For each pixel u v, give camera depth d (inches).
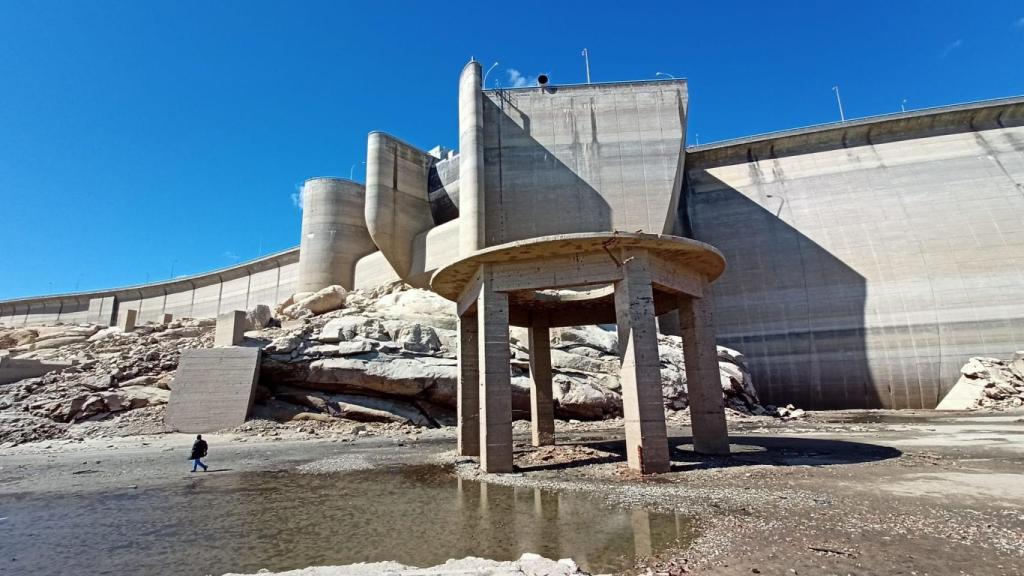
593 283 555.5
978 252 1899.6
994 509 348.5
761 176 2273.6
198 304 3016.7
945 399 1764.3
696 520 334.3
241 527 360.8
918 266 1942.7
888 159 2158.0
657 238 533.6
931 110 2140.7
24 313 3289.9
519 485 476.4
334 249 2138.3
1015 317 1777.8
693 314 652.1
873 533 297.7
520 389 1269.7
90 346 1542.8
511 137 1753.2
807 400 1920.5
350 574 233.1
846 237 2063.2
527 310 816.9
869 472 501.7
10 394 1120.8
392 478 540.7
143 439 959.6
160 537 341.4
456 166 2060.8
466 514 373.7
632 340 526.6
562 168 1715.1
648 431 515.5
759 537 293.4
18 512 424.5
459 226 1718.8
